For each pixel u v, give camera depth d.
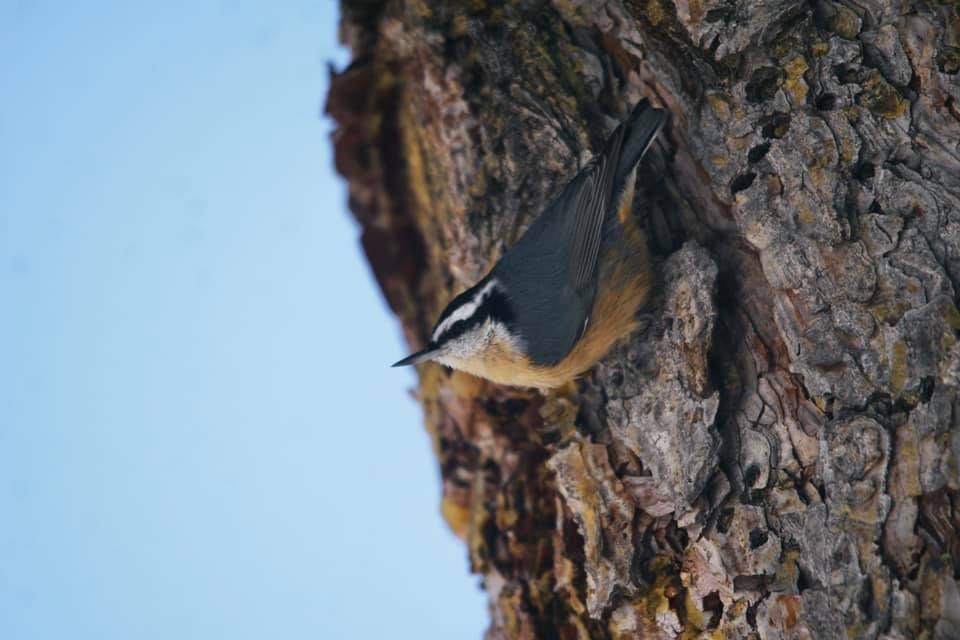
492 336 9.04
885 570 6.79
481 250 9.76
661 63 8.44
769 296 7.91
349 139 10.95
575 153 9.15
